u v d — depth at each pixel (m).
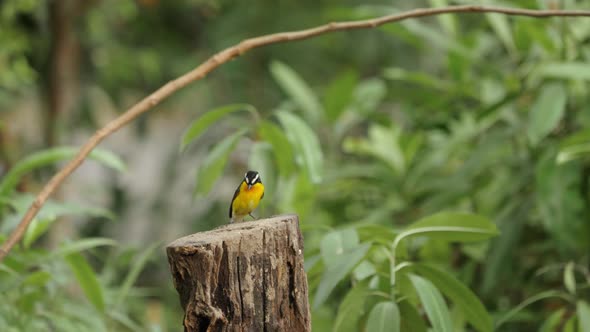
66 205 8.05
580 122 9.65
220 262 5.17
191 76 6.29
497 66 10.90
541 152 9.86
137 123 19.48
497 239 9.39
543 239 10.29
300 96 12.47
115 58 17.91
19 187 13.23
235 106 7.95
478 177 10.52
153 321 11.45
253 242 5.25
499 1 10.17
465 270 9.70
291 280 5.43
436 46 11.15
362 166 11.55
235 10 17.72
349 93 11.71
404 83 12.95
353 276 7.15
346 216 11.70
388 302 6.05
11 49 14.48
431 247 9.34
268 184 8.52
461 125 11.26
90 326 8.14
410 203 11.06
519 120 10.36
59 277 7.93
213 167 8.21
